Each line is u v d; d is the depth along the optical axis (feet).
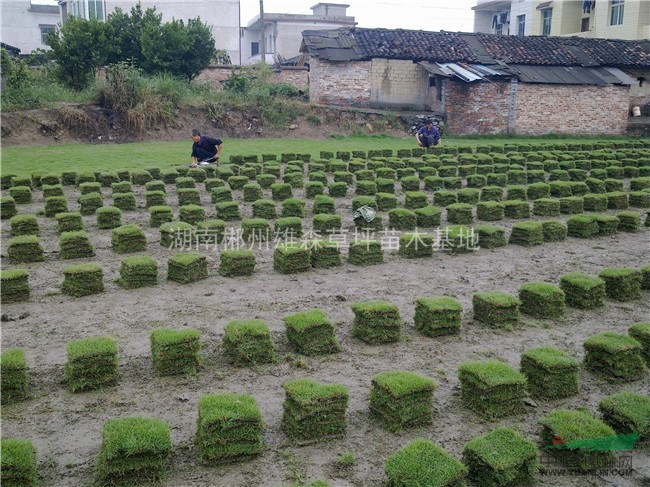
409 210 43.19
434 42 101.55
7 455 15.29
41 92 82.79
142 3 122.01
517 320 26.25
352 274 32.63
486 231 37.78
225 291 29.58
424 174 58.65
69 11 132.57
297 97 101.14
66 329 24.99
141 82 86.63
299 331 22.67
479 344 24.25
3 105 78.18
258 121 92.17
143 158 66.64
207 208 46.34
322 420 17.74
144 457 15.79
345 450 17.43
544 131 98.53
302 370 21.95
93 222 41.68
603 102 100.01
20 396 19.74
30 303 27.71
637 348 21.79
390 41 99.76
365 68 97.04
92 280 28.76
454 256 36.32
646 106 111.96
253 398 18.06
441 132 93.45
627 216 42.34
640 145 82.43
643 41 113.29
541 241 39.04
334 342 23.40
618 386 21.29
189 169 56.44
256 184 50.24
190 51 95.50
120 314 26.58
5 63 87.71
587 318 27.09
